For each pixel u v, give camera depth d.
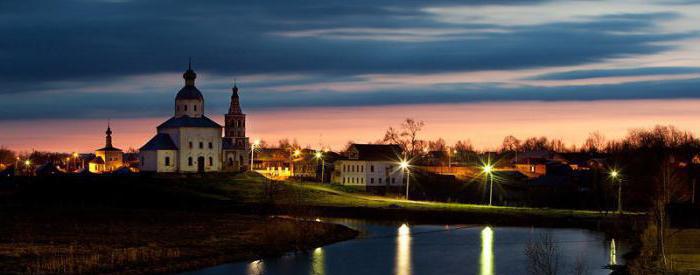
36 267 100.19
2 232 136.75
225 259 115.12
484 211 180.00
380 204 196.25
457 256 122.44
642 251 115.25
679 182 177.25
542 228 159.50
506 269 111.25
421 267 112.81
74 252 113.69
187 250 119.75
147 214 173.88
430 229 157.75
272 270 109.38
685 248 115.88
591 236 145.25
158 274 103.25
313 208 183.38
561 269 109.12
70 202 199.38
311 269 110.62
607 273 106.44
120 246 121.44
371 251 127.19
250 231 143.88
